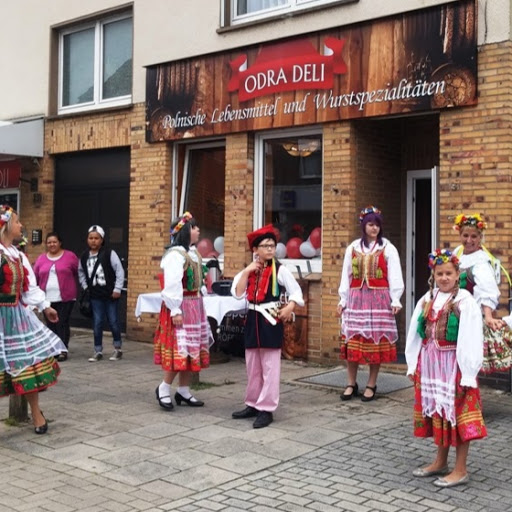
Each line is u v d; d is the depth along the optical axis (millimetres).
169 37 11297
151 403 7500
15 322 6297
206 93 10625
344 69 9125
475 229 6523
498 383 7848
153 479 5250
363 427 6520
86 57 13023
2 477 5336
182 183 11445
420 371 5273
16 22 13789
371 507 4684
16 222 6473
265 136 10289
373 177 9570
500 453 5781
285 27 9852
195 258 7156
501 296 7824
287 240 10148
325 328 9391
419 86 8461
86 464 5594
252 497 4875
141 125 11648
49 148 13086
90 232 10094
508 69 7879
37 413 6414
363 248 7562
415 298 9992
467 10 8102
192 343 7105
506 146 7895
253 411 6875
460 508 4668
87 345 11312
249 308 6742
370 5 9023
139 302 8984
